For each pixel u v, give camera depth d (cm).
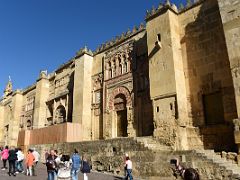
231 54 1568
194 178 390
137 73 2411
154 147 1728
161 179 1484
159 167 1515
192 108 1906
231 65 1554
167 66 1966
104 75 2803
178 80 1920
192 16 2081
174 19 2123
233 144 1625
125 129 2445
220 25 1875
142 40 2477
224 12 1667
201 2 2045
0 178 1391
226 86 1747
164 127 1861
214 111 1806
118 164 1794
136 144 1734
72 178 1239
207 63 1895
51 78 3878
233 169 1266
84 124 2767
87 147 2123
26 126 4181
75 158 1265
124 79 2534
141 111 2262
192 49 2016
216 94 1822
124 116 2494
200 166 1339
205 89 1866
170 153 1482
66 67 3575
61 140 2625
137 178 1589
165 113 1884
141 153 1650
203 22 1994
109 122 2575
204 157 1334
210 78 1852
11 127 4400
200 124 1834
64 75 3566
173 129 1803
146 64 2347
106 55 2883
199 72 1930
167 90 1912
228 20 1633
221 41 1847
